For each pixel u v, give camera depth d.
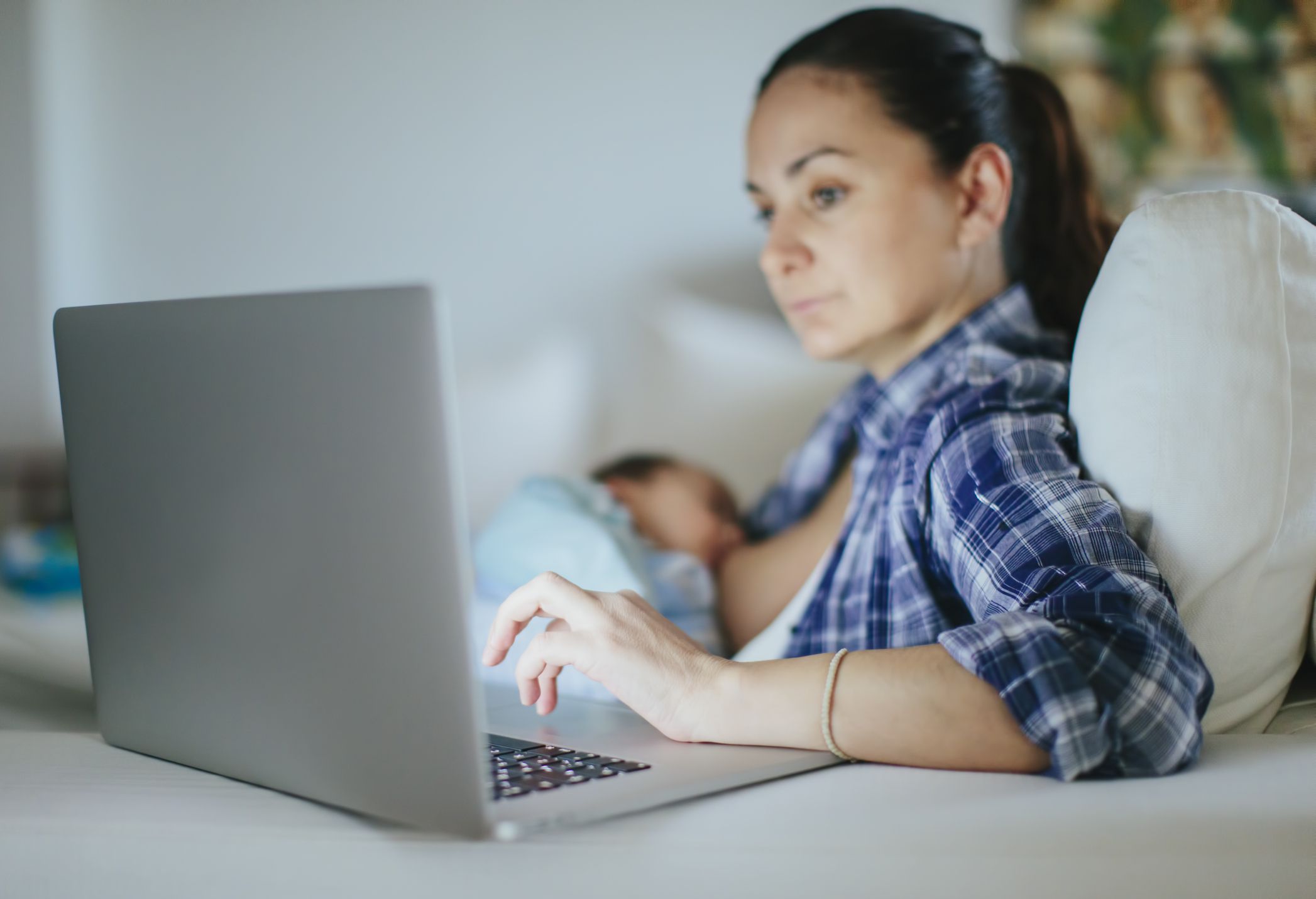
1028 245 1.34
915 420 1.03
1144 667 0.62
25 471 2.40
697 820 0.56
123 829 0.57
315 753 0.58
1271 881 0.51
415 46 2.38
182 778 0.67
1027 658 0.62
